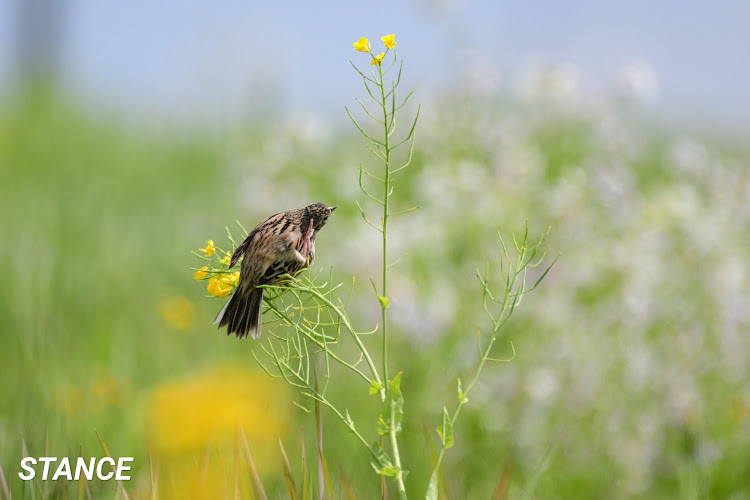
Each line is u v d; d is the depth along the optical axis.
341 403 9.72
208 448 6.57
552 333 10.73
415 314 10.42
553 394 10.35
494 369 10.63
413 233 11.74
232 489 6.39
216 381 9.03
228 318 5.80
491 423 10.12
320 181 12.92
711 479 9.85
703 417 10.48
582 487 9.95
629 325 10.73
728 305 11.12
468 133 12.77
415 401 9.98
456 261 11.37
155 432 8.13
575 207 11.27
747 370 11.16
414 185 12.62
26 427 7.89
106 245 14.53
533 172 12.19
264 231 5.82
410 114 12.90
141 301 12.65
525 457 9.87
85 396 9.07
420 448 9.15
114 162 21.59
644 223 11.62
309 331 5.99
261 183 12.73
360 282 11.19
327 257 12.12
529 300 10.84
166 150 22.27
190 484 6.44
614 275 11.12
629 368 10.45
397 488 5.87
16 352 10.28
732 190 12.08
